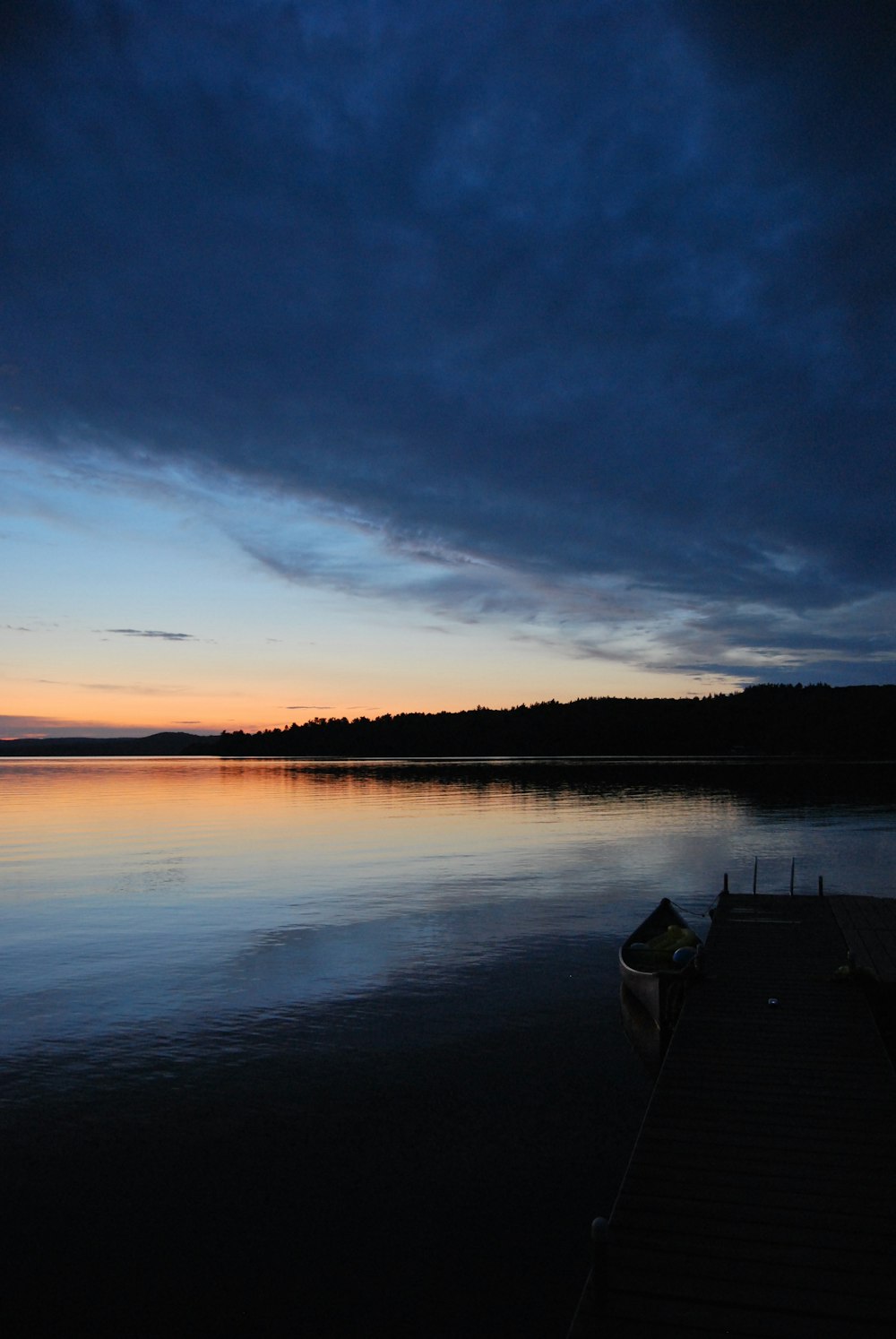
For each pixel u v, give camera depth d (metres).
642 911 21.69
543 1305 6.79
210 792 75.06
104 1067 11.39
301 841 37.94
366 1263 7.30
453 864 30.16
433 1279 7.10
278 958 17.05
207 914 21.61
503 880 26.64
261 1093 10.54
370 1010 13.72
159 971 16.17
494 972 15.92
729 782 83.19
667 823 44.53
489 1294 6.92
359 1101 10.27
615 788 74.88
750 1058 8.95
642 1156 6.70
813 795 64.00
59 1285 7.03
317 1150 9.12
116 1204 8.16
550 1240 7.59
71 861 31.62
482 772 112.25
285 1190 8.37
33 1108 10.18
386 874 27.98
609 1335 4.70
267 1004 14.09
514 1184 8.48
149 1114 9.98
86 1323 6.61
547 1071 11.20
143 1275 7.15
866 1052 9.09
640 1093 10.51
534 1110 10.05
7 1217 7.96
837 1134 7.08
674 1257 5.37
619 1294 5.04
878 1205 5.93
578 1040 12.34
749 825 42.84
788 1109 7.60
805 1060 8.85
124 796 71.44
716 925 15.66
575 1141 9.31
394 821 46.88
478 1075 11.09
